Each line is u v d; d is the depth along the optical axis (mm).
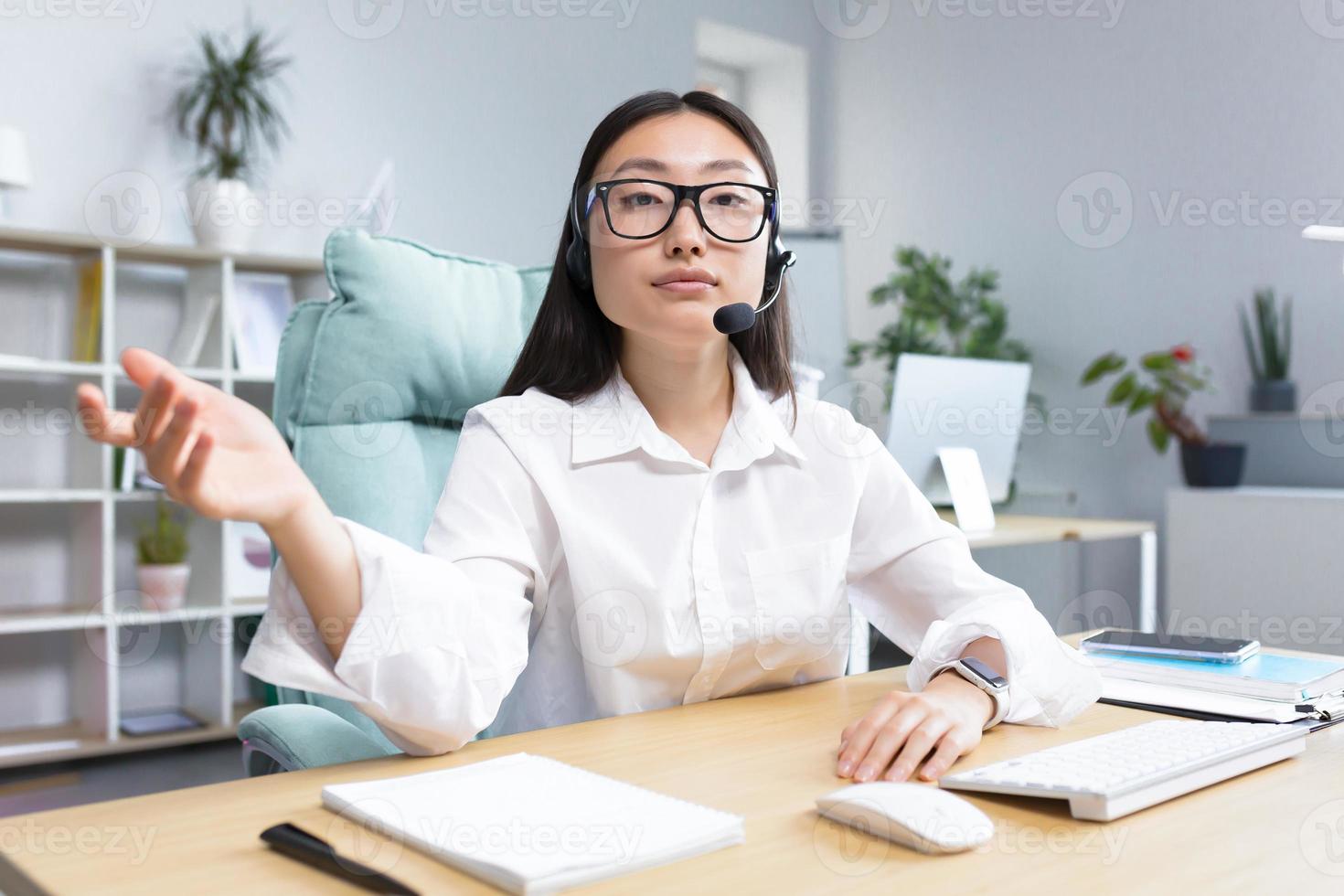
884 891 497
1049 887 503
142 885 503
